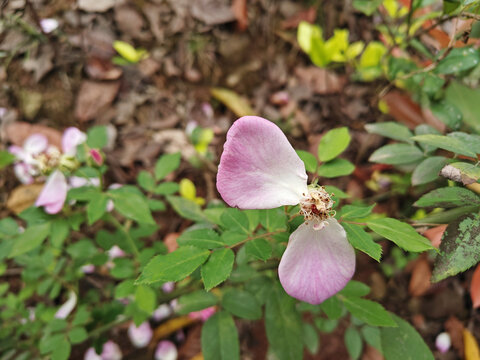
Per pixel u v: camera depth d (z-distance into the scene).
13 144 0.28
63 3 0.32
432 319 0.25
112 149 0.30
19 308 0.19
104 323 0.19
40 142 0.28
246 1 0.35
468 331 0.25
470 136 0.12
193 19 0.35
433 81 0.16
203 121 0.32
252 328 0.24
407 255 0.25
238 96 0.33
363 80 0.31
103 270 0.25
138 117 0.31
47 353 0.18
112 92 0.31
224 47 0.34
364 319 0.13
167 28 0.34
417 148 0.14
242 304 0.15
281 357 0.14
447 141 0.11
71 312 0.21
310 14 0.35
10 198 0.26
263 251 0.11
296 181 0.10
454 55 0.15
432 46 0.19
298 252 0.09
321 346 0.24
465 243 0.10
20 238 0.16
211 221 0.14
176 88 0.33
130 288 0.16
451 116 0.16
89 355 0.23
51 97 0.30
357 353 0.18
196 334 0.25
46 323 0.19
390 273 0.25
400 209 0.22
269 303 0.14
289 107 0.32
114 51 0.32
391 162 0.14
